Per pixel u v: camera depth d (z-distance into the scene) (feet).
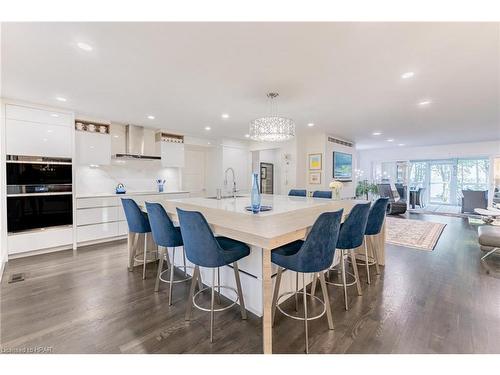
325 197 13.88
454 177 29.25
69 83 9.50
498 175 24.72
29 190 11.91
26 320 6.63
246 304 7.27
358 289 8.11
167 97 11.23
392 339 5.84
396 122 16.63
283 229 5.54
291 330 6.23
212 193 23.70
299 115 14.65
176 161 19.67
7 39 6.45
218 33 6.26
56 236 12.76
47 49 6.98
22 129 11.68
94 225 14.19
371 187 29.12
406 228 18.02
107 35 6.31
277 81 9.39
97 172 16.30
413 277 9.42
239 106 12.68
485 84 9.75
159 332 6.15
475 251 12.56
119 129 16.88
